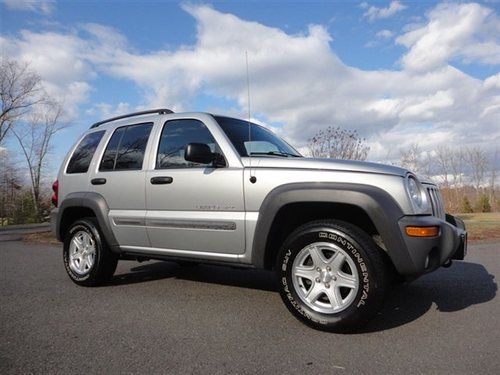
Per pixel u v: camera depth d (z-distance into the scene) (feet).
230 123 15.02
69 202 17.56
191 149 12.86
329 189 11.58
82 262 17.40
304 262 12.10
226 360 9.67
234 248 13.25
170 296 15.39
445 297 15.12
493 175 112.27
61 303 14.57
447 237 11.77
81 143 18.78
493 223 46.98
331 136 50.24
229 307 13.92
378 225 11.08
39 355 10.01
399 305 14.10
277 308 13.78
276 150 15.53
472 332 11.43
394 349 10.25
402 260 10.99
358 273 11.08
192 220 13.93
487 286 16.84
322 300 11.95
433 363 9.45
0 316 13.10
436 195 14.14
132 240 15.80
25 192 141.59
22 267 22.40
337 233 11.36
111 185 16.37
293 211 12.81
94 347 10.50
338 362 9.52
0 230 62.59
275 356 9.87
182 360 9.68
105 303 14.51
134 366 9.39
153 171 15.21
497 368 9.17
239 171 13.21
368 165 11.90
